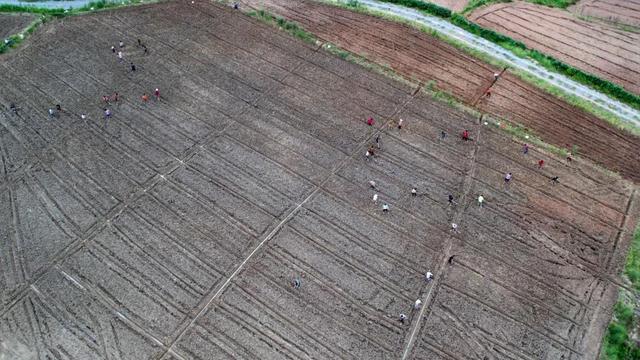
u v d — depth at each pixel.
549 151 40.62
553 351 29.97
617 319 31.44
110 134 40.34
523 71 47.00
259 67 46.34
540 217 36.28
